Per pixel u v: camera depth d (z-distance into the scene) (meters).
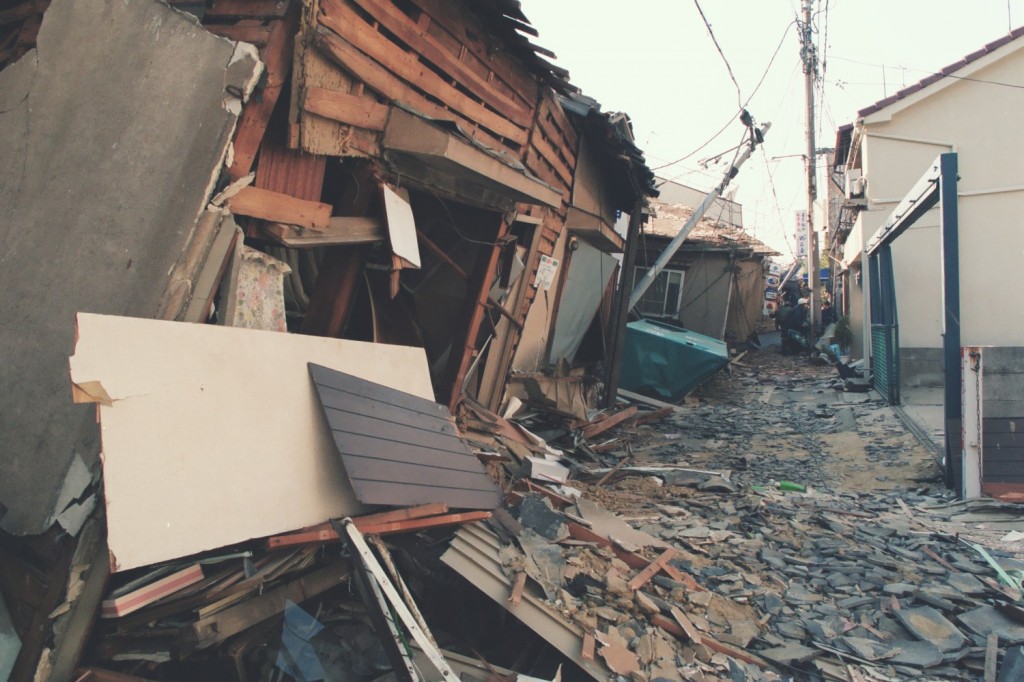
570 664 3.70
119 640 2.96
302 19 3.70
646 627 3.83
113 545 2.58
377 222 4.80
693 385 14.32
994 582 4.75
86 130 3.74
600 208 10.48
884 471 9.03
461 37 5.41
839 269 25.25
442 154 4.41
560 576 4.06
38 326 3.42
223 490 3.07
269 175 3.92
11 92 4.08
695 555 5.02
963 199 11.95
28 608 2.87
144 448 2.76
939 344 12.48
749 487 7.61
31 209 3.75
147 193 3.44
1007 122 11.87
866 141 13.37
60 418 3.10
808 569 5.01
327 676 3.25
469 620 4.10
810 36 19.00
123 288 3.32
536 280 8.34
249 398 3.29
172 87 3.54
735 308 20.52
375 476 3.78
